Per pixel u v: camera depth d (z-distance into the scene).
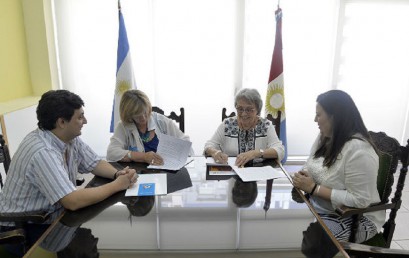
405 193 2.64
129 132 1.80
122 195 1.23
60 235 0.98
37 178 1.14
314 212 1.14
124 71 2.71
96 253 0.89
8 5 2.55
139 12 2.90
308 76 3.14
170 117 2.15
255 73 3.11
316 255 0.89
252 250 0.91
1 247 1.23
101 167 1.45
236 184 1.37
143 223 1.05
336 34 3.05
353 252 0.96
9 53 2.58
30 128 2.51
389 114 3.30
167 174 1.47
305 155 3.31
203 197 1.24
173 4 2.90
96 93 3.06
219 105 3.15
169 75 3.06
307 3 2.97
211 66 3.06
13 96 2.66
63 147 1.26
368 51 3.12
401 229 2.18
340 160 1.35
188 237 0.97
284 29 3.02
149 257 0.88
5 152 1.46
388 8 3.03
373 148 1.33
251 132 1.86
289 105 3.19
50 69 2.89
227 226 1.04
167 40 2.97
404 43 3.12
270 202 1.21
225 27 2.98
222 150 1.92
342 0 2.96
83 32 2.93
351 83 3.19
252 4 2.94
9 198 1.22
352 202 1.27
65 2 2.86
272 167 1.58
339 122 1.35
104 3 2.88
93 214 1.10
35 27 2.79
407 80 3.22
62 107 1.17
